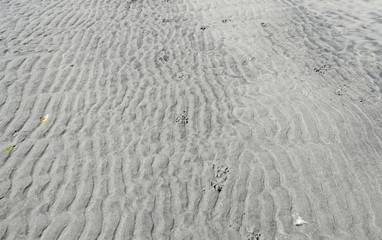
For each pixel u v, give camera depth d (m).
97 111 1.47
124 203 1.12
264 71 1.76
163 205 1.12
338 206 1.11
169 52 1.91
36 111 1.45
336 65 1.81
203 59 1.86
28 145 1.30
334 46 1.98
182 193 1.16
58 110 1.46
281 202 1.12
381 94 1.59
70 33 2.03
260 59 1.86
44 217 1.07
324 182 1.18
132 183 1.18
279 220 1.08
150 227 1.05
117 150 1.30
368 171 1.22
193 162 1.27
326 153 1.28
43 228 1.04
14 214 1.07
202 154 1.30
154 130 1.40
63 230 1.03
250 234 1.04
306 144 1.32
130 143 1.33
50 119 1.42
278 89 1.63
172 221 1.07
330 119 1.43
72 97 1.54
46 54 1.82
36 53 1.82
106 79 1.66
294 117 1.45
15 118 1.41
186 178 1.21
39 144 1.31
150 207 1.11
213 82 1.68
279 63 1.83
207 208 1.11
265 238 1.03
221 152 1.30
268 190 1.16
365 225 1.06
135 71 1.73
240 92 1.61
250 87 1.65
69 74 1.68
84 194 1.14
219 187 1.17
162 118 1.45
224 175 1.21
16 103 1.48
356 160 1.26
